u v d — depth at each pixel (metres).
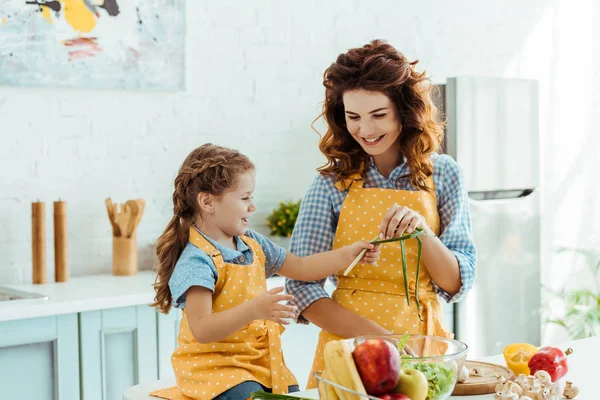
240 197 1.83
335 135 2.03
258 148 3.87
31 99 3.25
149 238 3.57
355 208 2.01
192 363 1.75
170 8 3.54
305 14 3.98
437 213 2.02
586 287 4.90
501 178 3.82
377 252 1.87
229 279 1.79
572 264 4.89
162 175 3.60
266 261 1.95
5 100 3.19
